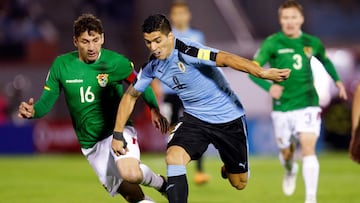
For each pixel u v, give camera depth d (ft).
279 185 132.98
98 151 83.05
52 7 272.72
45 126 217.77
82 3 272.92
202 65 76.13
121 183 83.35
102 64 80.33
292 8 106.52
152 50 75.00
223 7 278.26
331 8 285.64
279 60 107.14
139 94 78.28
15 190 128.26
